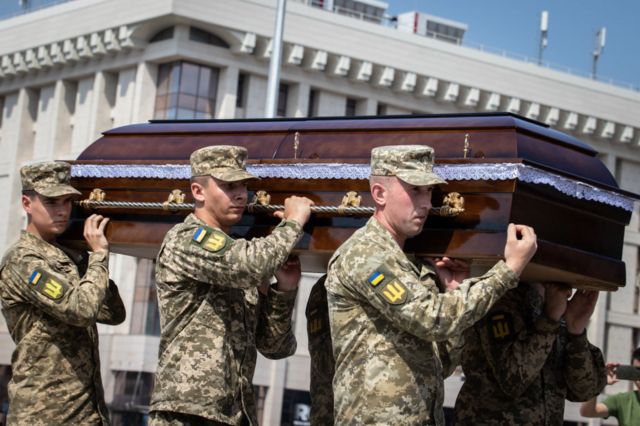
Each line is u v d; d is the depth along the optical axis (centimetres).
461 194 604
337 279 590
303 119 699
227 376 629
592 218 636
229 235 664
